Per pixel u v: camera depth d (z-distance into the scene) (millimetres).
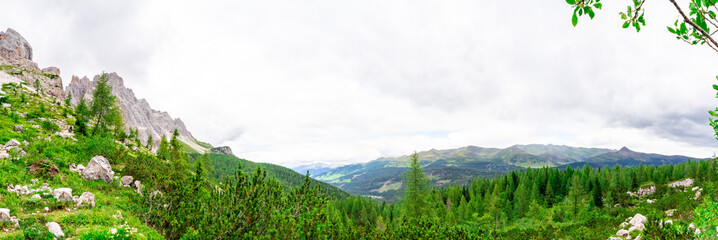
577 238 35125
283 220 10117
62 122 63688
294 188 11227
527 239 40594
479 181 115938
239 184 11117
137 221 15312
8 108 58625
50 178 20375
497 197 81812
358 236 13672
